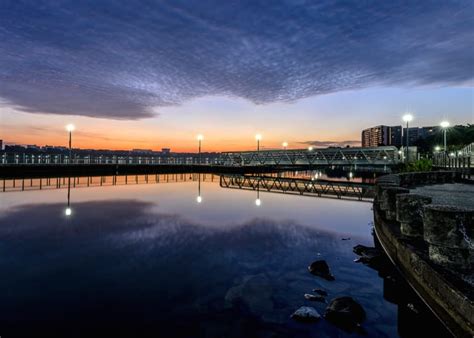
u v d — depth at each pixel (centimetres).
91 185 3484
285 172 8769
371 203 2236
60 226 1348
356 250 978
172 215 1670
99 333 505
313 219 1577
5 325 527
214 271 796
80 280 731
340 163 6278
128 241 1105
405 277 670
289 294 654
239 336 500
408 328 521
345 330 518
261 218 1602
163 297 641
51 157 5350
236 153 8544
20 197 2306
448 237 522
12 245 1041
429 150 8569
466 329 428
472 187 1836
